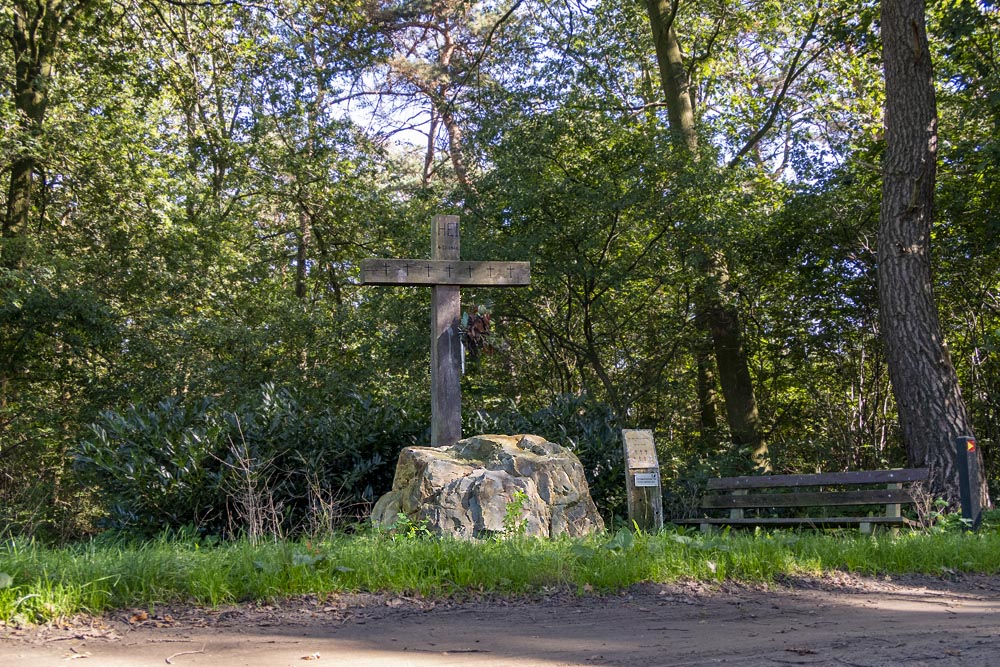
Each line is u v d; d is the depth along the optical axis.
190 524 10.27
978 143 15.45
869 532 9.84
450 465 8.53
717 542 7.25
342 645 4.42
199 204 21.77
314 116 22.34
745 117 21.61
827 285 17.47
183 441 10.43
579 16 22.19
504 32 22.56
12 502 15.87
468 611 5.31
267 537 7.91
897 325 12.65
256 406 11.86
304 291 24.94
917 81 12.68
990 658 4.21
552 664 4.10
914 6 12.60
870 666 4.04
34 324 17.97
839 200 16.56
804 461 19.30
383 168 23.58
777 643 4.59
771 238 17.11
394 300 18.23
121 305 19.84
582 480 9.09
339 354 20.84
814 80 20.64
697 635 4.80
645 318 18.61
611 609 5.50
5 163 17.94
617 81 21.22
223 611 5.04
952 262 16.41
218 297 21.73
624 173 16.53
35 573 5.10
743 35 23.19
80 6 19.20
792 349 18.48
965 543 8.06
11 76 18.67
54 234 20.58
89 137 18.50
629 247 17.56
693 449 19.78
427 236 18.28
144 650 4.25
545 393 20.20
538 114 17.09
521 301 17.25
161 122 22.09
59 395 20.19
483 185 17.19
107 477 10.56
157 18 20.36
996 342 14.98
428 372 18.25
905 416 12.58
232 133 22.31
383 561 5.88
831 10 18.72
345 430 11.18
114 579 5.16
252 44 21.25
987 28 14.85
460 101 20.77
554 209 16.41
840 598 6.12
